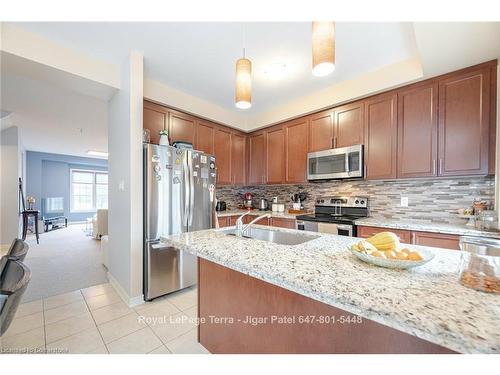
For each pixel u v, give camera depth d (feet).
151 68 7.97
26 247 4.22
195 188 8.70
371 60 7.37
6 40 5.65
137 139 7.16
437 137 6.96
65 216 25.00
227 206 13.43
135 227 7.11
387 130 7.92
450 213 7.48
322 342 3.06
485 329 1.59
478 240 2.54
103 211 16.61
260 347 3.82
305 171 10.34
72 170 25.96
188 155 8.49
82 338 5.45
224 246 3.83
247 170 13.08
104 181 28.48
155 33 6.15
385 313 1.83
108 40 6.44
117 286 8.00
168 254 7.72
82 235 18.48
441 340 1.58
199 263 5.14
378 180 8.79
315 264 2.94
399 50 6.84
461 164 6.56
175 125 9.80
